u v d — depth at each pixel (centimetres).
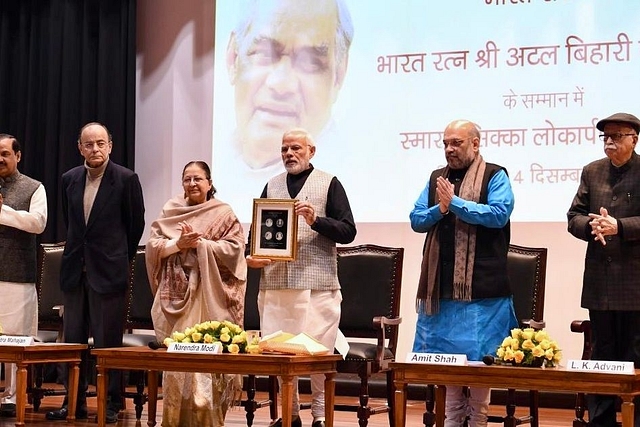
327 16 795
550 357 422
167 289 538
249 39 815
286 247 504
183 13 852
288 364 443
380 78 779
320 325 523
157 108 855
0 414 616
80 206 600
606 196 499
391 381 580
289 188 538
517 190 738
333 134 788
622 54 718
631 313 489
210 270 530
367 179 779
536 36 739
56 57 863
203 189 555
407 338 773
